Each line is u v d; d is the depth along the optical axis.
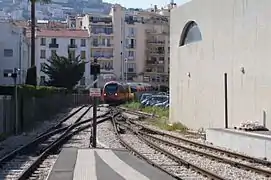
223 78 33.16
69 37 123.38
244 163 19.02
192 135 34.12
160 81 139.62
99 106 78.75
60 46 122.50
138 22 138.12
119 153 20.78
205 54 36.44
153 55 139.75
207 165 18.95
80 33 125.56
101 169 16.09
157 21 142.25
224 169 17.86
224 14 33.09
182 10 41.72
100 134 32.47
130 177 14.51
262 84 28.20
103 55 132.50
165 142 27.78
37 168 17.16
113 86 81.31
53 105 56.66
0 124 29.08
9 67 82.88
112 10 136.88
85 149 22.33
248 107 29.78
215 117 34.44
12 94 33.69
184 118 41.06
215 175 15.00
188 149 23.98
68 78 93.31
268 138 21.97
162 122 45.41
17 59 83.56
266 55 27.80
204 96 36.56
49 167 17.39
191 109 39.38
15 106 33.78
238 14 31.06
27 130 37.12
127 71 135.38
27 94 38.28
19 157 20.83
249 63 29.69
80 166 16.77
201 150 24.61
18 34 84.25
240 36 30.84
